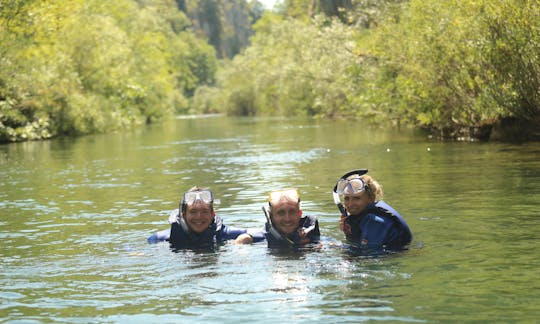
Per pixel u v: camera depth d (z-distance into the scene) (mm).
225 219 7398
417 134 22672
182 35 127375
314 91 46375
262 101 71750
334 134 25328
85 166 15727
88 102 35469
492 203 7809
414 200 8305
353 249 5562
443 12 19172
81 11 41375
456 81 18922
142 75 59281
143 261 5461
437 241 5789
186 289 4590
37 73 30797
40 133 30359
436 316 3857
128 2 63656
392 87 24547
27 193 10773
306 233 5812
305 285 4562
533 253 5246
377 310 3994
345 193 5793
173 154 18766
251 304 4199
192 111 103000
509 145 16469
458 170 11609
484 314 3861
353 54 32594
